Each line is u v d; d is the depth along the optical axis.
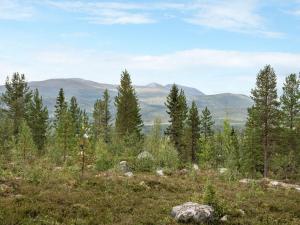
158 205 24.70
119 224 19.55
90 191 27.12
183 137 80.62
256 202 29.58
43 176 30.61
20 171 34.12
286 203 29.91
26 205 21.09
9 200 21.98
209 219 21.23
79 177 32.25
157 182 33.62
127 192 28.31
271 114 65.62
